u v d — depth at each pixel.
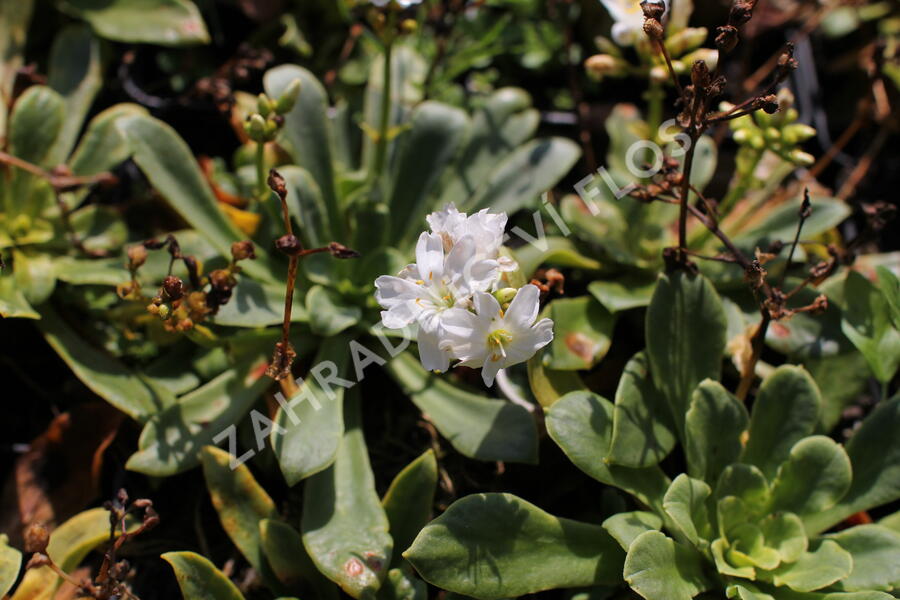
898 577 0.36
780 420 0.39
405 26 0.41
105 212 0.45
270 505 0.39
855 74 0.54
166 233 0.47
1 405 0.45
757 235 0.44
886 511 0.43
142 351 0.44
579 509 0.42
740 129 0.41
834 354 0.42
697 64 0.35
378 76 0.48
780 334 0.42
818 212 0.44
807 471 0.38
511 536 0.37
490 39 0.49
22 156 0.44
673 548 0.37
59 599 0.39
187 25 0.48
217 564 0.41
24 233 0.43
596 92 0.53
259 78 0.52
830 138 0.53
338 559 0.37
